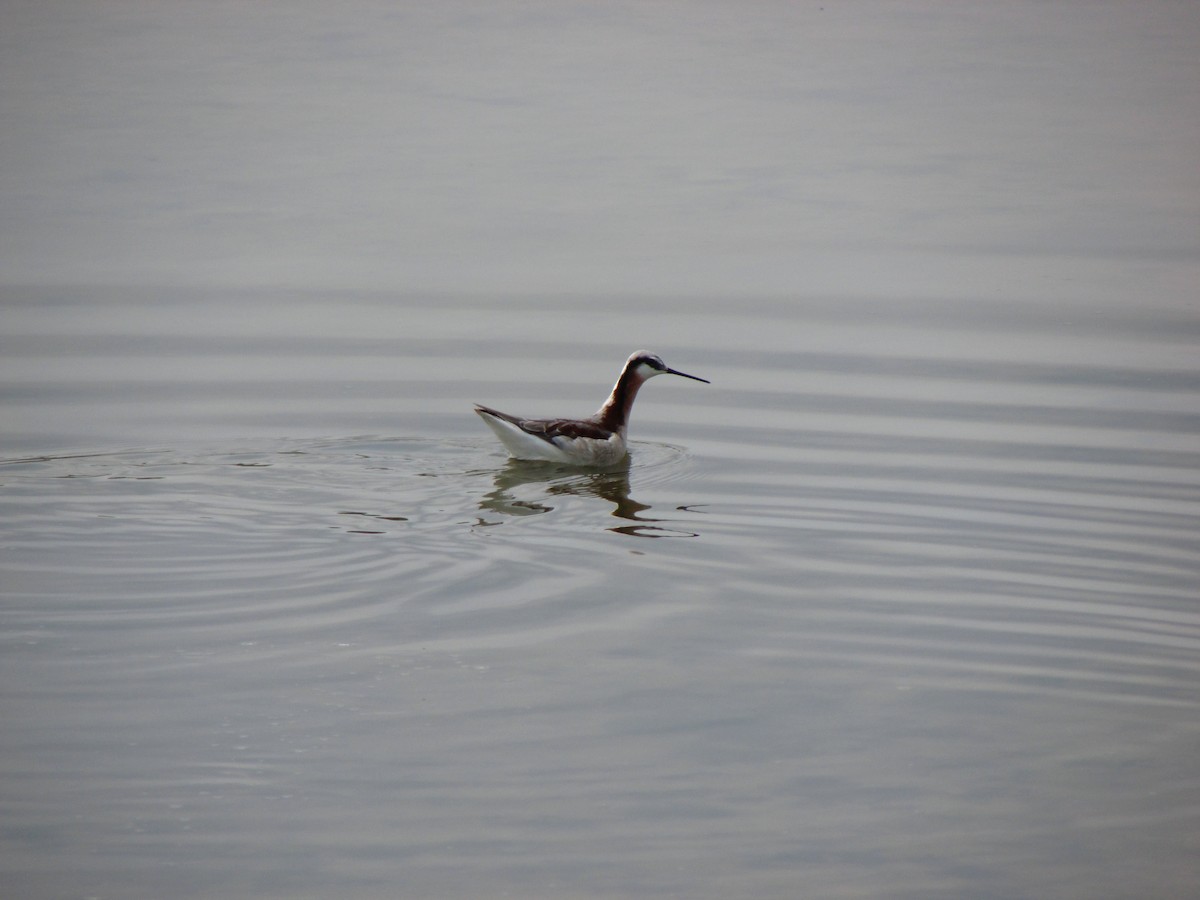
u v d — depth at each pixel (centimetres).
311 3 4784
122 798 1036
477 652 1260
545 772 1086
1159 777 1097
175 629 1276
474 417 1895
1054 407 1903
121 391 1942
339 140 3253
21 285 2341
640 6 4794
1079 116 3431
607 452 1756
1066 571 1434
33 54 3978
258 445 1767
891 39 4288
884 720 1168
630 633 1304
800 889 965
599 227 2697
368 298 2330
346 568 1411
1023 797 1073
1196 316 2208
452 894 948
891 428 1847
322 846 991
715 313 2280
